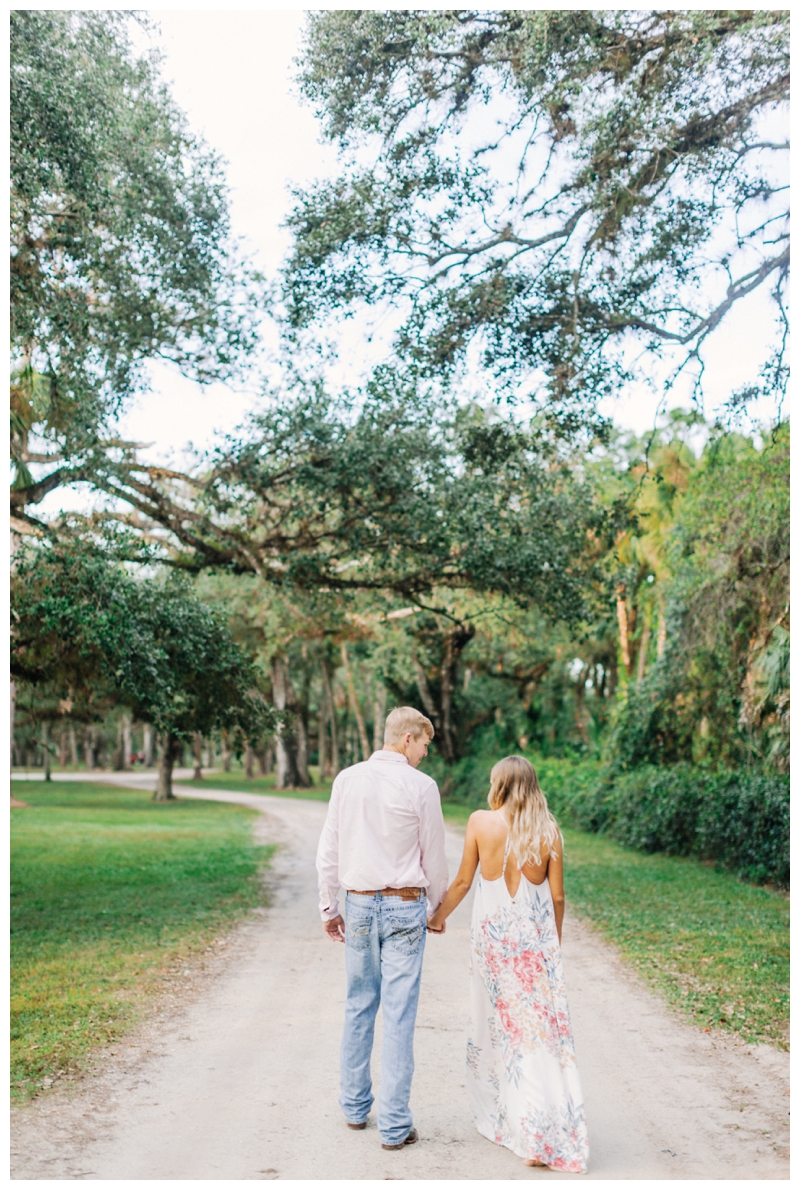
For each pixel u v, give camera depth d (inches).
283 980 292.0
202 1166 152.8
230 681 502.0
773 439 437.4
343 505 522.6
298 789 1950.1
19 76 338.0
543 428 459.5
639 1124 172.9
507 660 1536.7
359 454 487.5
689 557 644.1
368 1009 174.2
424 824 173.6
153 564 483.2
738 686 597.9
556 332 419.8
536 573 571.2
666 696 701.9
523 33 362.6
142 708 528.7
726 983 282.7
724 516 576.1
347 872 174.7
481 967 172.2
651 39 365.7
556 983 166.4
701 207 393.4
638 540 893.8
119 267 410.9
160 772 1592.0
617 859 641.0
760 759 581.3
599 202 388.2
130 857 667.4
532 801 174.1
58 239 379.9
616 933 369.7
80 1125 169.9
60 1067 202.1
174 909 432.8
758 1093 189.0
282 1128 170.7
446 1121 176.2
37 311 369.1
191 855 684.1
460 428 524.7
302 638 1444.4
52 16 357.7
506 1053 165.3
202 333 452.1
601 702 1552.7
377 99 399.9
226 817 1136.2
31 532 410.9
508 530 573.0
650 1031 233.9
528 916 169.2
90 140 361.1
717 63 357.7
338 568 644.1
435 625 1326.3
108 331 415.2
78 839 813.2
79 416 398.0
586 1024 240.8
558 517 580.7
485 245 422.0
